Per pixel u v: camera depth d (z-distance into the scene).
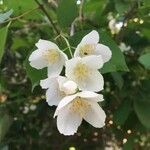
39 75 0.14
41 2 0.15
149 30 0.19
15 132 0.19
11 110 0.19
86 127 0.20
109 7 0.18
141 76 0.19
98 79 0.13
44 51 0.13
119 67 0.13
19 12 0.15
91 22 0.18
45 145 0.21
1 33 0.13
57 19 0.14
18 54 0.20
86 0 0.18
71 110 0.13
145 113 0.17
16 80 0.20
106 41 0.14
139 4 0.17
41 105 0.20
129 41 0.20
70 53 0.13
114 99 0.19
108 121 0.18
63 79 0.12
